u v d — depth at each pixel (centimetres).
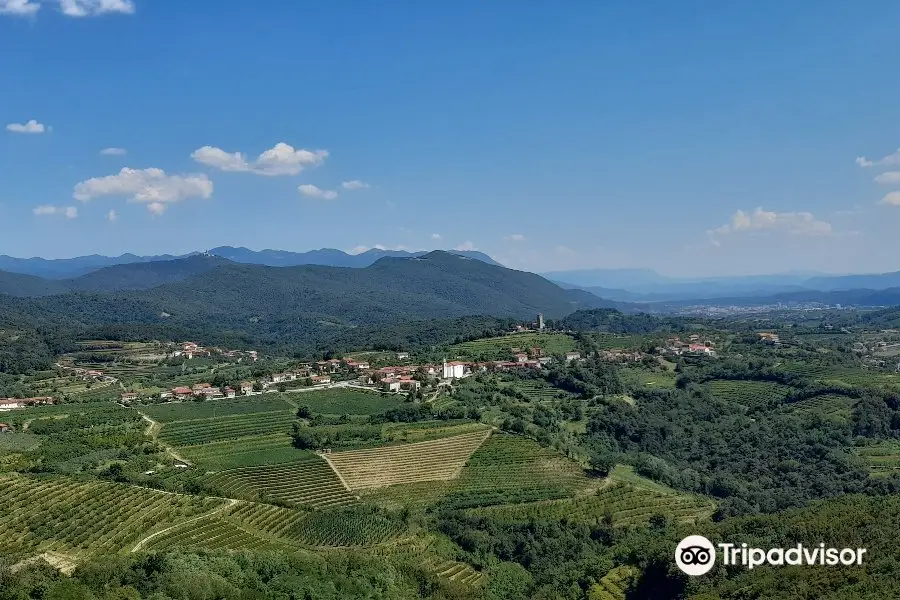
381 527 15575
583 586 12750
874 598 8194
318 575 10956
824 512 11719
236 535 14088
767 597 9088
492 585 13775
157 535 13675
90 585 9250
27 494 15350
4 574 9100
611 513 16388
